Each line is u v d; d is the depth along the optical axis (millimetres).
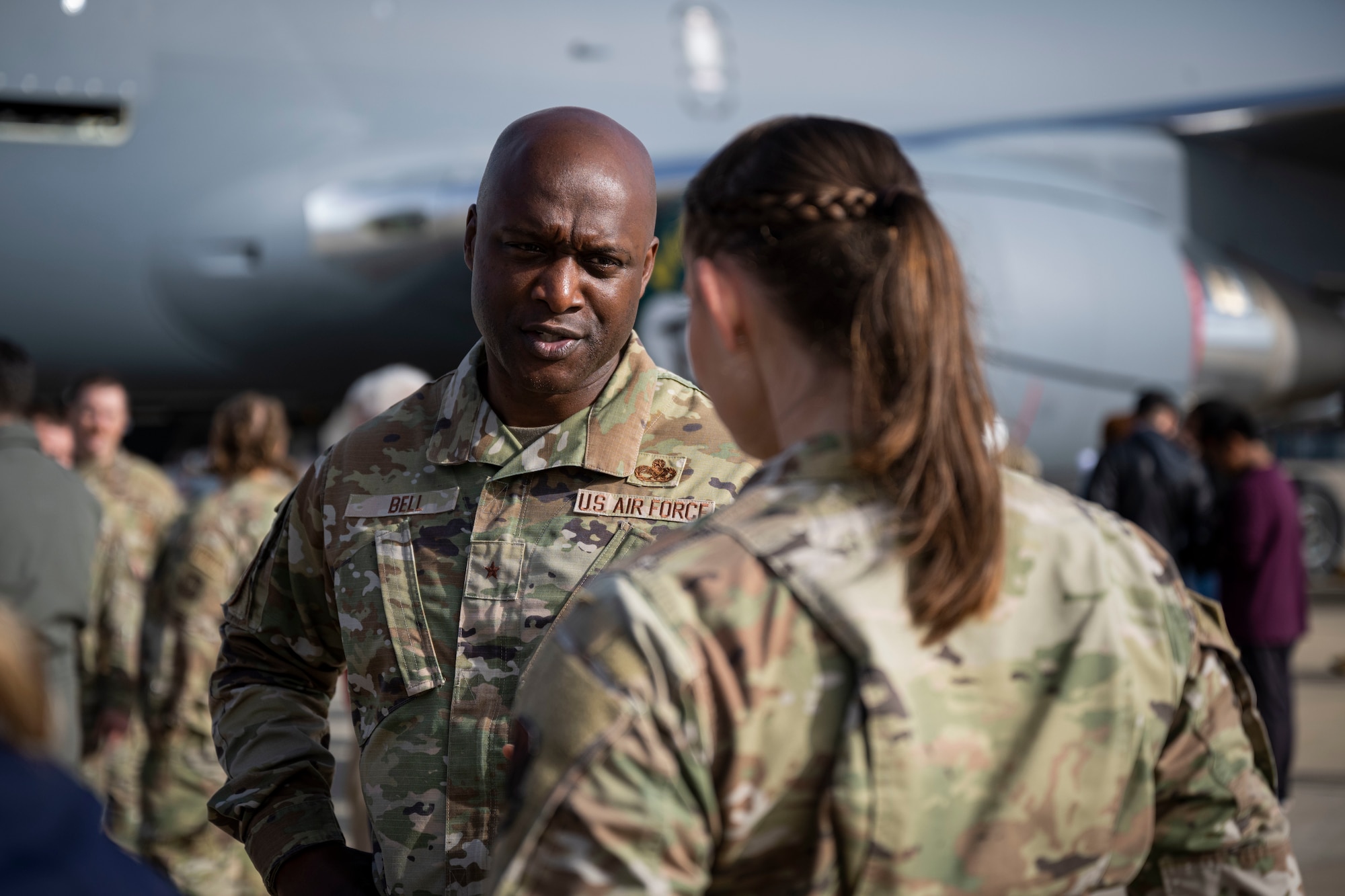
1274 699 4371
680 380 1392
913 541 782
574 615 783
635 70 7383
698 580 766
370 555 1292
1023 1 8750
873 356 806
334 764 1341
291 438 8062
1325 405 10828
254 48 6637
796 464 833
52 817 629
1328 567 10875
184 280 6566
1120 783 801
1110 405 6742
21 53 6211
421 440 1352
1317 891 3434
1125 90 8836
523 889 730
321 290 6762
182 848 3100
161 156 6469
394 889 1218
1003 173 6781
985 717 774
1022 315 6434
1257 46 9445
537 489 1291
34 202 6332
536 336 1252
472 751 1218
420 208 6641
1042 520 846
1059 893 787
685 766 726
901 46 8211
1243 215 9500
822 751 743
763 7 7859
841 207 820
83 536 2625
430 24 7027
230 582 3125
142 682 3180
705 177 879
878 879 742
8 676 634
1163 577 874
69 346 6652
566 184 1228
